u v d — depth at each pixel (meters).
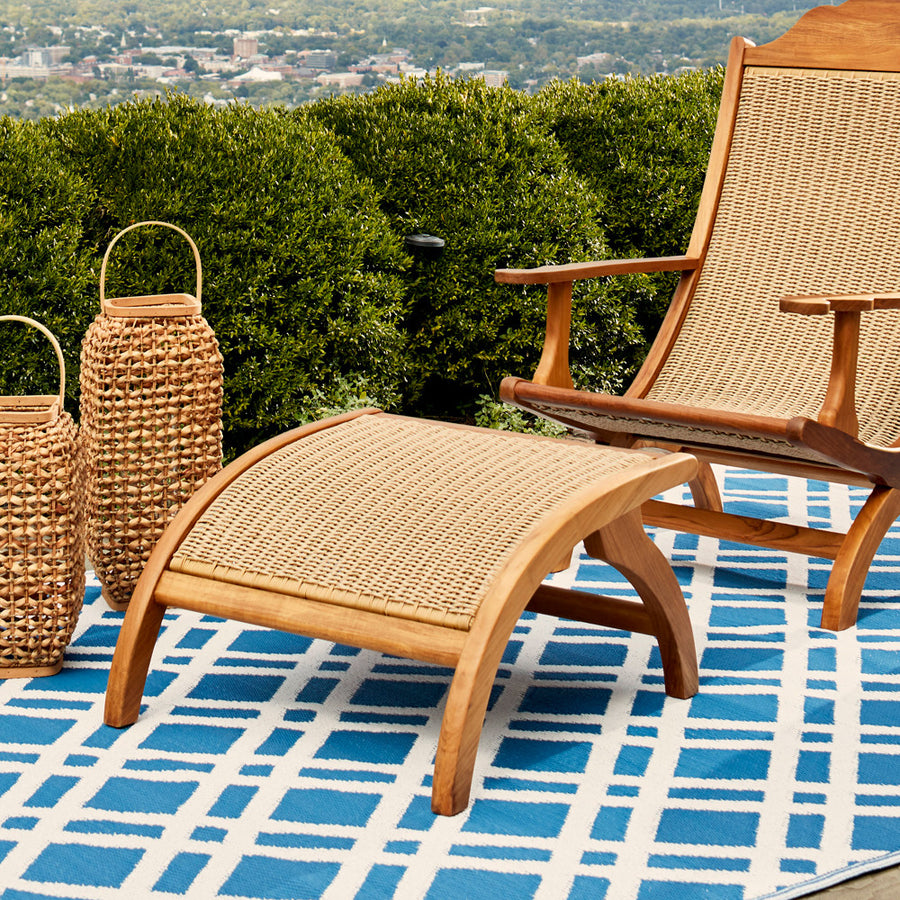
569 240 3.86
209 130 3.46
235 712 2.09
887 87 2.92
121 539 2.50
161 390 2.45
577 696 2.16
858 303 2.21
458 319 3.82
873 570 2.82
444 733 1.73
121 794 1.80
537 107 4.12
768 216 3.06
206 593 1.96
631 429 2.62
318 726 2.04
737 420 2.30
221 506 2.07
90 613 2.55
